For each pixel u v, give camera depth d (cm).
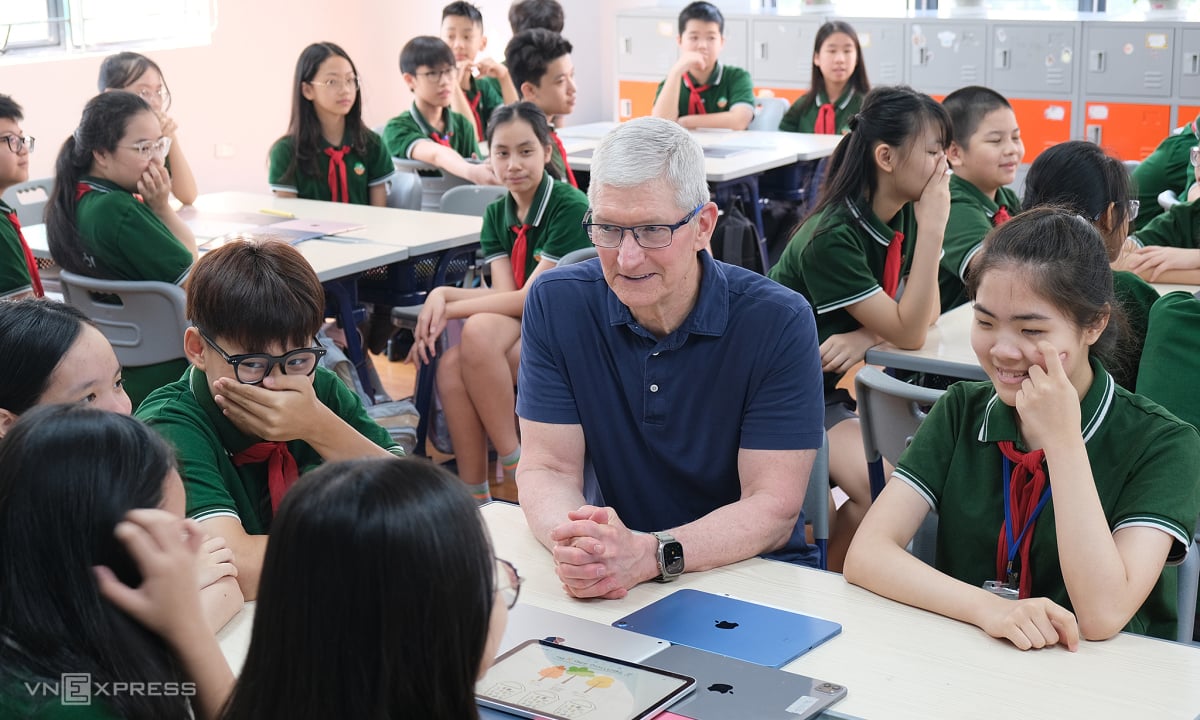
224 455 185
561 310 192
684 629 154
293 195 466
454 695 96
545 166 372
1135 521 159
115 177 329
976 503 173
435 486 96
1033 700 136
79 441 104
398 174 488
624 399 192
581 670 141
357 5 691
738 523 176
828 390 289
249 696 96
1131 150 695
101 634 102
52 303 176
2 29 539
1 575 102
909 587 160
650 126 175
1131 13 712
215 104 626
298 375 182
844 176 282
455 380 352
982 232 309
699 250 184
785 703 134
